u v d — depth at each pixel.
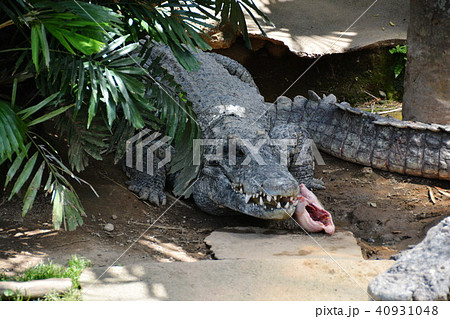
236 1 5.96
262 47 9.77
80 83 4.62
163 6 5.41
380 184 6.79
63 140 6.81
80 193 5.90
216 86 7.50
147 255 4.88
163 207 6.14
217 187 5.75
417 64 7.14
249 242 5.18
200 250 5.13
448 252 3.51
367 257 5.00
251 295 3.86
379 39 9.17
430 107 7.11
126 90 4.79
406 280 3.34
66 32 4.34
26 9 4.31
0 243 4.77
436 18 6.80
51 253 4.68
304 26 9.59
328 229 5.43
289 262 4.37
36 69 4.49
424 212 5.88
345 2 10.16
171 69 7.82
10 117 4.46
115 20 4.41
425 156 6.70
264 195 5.25
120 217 5.64
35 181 4.62
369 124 7.26
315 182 6.76
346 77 9.61
